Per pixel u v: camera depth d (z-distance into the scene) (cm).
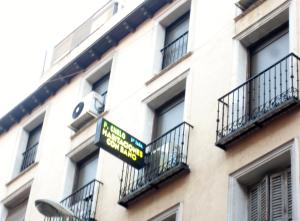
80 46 2439
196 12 1975
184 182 1616
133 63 2136
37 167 2327
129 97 2041
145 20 2209
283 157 1424
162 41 2103
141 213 1686
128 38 2245
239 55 1711
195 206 1548
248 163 1485
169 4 2134
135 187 1748
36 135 2533
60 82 2459
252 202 1472
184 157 1653
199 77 1794
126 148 1723
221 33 1820
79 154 2150
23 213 2314
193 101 1758
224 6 1875
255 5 1739
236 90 1623
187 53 1888
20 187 2350
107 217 1812
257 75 1588
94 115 2134
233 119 1593
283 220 1375
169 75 1919
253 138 1507
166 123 1883
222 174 1531
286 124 1450
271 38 1694
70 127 2202
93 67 2339
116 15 2322
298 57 1507
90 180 2070
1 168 2530
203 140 1644
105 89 2275
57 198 2092
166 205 1625
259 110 1574
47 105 2491
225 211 1466
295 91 1475
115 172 1900
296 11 1602
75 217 1584
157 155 1723
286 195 1397
